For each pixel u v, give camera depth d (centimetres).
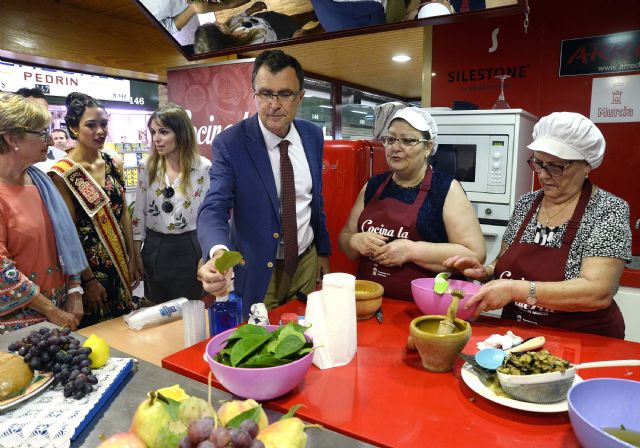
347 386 113
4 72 335
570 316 154
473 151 258
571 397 90
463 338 117
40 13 330
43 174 211
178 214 287
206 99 345
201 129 350
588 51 276
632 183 275
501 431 94
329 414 101
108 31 375
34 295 182
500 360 113
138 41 398
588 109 282
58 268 210
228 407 81
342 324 123
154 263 292
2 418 96
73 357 113
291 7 188
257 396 104
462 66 315
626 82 269
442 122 263
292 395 109
